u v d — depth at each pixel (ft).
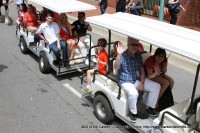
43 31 25.27
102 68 19.94
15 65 28.25
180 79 26.43
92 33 39.29
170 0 37.47
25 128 18.40
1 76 25.67
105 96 18.60
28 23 30.04
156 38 15.29
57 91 23.39
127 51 17.62
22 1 37.83
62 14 25.85
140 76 17.98
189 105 14.65
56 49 24.54
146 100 17.83
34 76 25.99
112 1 56.85
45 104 21.34
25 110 20.45
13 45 34.04
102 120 19.04
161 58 17.52
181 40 15.11
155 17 48.44
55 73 26.76
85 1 62.18
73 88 23.95
